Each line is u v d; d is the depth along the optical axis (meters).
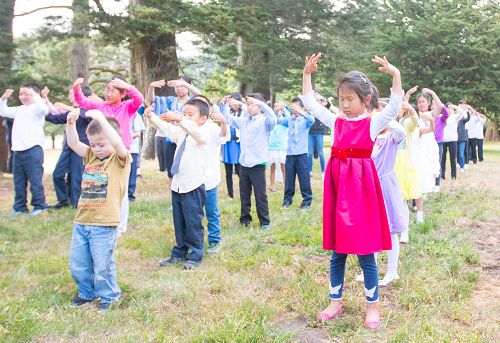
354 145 3.57
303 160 7.91
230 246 5.70
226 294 4.23
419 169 6.65
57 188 8.06
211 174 5.55
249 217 6.85
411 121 5.49
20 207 7.78
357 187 3.52
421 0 26.30
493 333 3.50
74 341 3.38
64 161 8.01
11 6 11.80
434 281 4.45
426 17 25.06
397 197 4.45
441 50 24.42
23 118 7.59
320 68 22.14
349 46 22.73
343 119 3.68
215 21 13.22
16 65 11.92
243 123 6.60
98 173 3.90
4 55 11.18
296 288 4.31
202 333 3.43
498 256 5.35
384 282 4.46
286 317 3.80
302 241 5.84
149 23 12.23
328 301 4.01
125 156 3.91
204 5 13.38
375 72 25.14
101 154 3.90
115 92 6.03
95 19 11.75
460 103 13.45
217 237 5.66
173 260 5.16
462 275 4.62
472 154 16.12
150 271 4.87
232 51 15.44
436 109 8.09
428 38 24.98
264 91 22.38
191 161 4.96
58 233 6.31
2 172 12.80
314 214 7.48
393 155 4.46
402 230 4.44
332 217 3.67
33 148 7.62
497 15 24.97
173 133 5.04
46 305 3.93
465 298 4.12
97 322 3.62
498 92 24.97
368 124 3.55
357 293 4.25
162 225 6.84
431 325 3.53
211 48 15.33
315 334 3.51
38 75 12.39
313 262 5.09
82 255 3.95
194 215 5.01
